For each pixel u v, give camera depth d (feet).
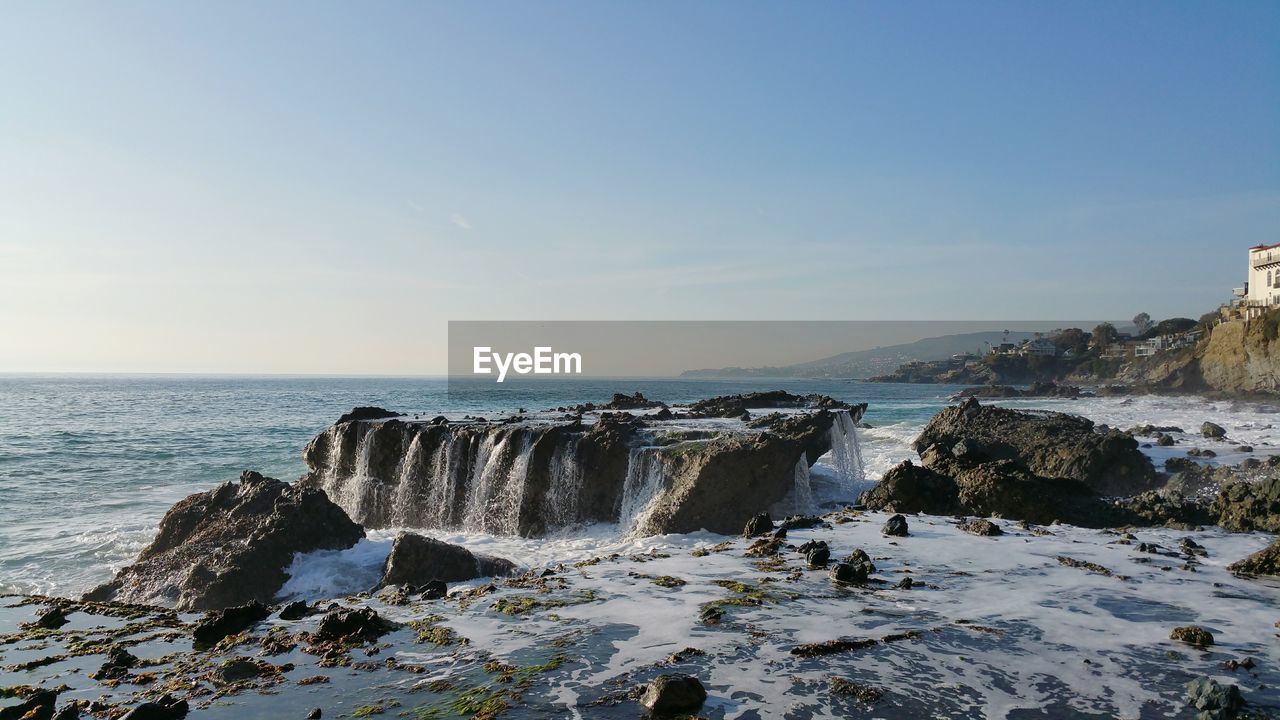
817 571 35.35
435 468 68.54
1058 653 23.79
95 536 65.16
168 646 26.78
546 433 63.57
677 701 19.33
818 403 93.97
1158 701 20.01
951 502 56.70
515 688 21.09
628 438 63.72
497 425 69.97
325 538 50.96
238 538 51.67
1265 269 319.06
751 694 20.39
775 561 37.78
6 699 21.44
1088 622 27.14
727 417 80.28
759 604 29.60
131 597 47.42
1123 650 24.07
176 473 107.55
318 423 202.69
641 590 32.32
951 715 19.04
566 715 19.16
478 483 65.87
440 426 70.44
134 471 109.50
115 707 20.56
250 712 19.88
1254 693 20.30
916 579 33.71
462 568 42.91
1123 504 57.06
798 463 61.87
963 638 25.23
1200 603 29.76
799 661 23.02
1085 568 35.68
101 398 391.04
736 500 56.65
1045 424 102.53
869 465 99.86
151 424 200.85
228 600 45.11
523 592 32.42
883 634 25.66
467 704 20.06
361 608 28.91
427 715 19.36
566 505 62.13
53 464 116.67
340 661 23.93
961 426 110.11
